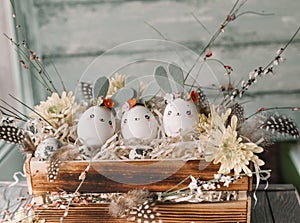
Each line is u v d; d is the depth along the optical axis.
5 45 1.85
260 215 1.25
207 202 1.14
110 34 2.09
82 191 1.14
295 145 2.13
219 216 1.15
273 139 1.18
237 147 1.10
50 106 1.23
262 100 2.14
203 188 1.12
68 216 1.17
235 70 2.11
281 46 2.08
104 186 1.14
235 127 1.12
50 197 1.17
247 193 1.15
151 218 1.14
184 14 2.06
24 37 2.04
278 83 2.12
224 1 2.04
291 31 2.06
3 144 1.72
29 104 2.06
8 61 1.89
